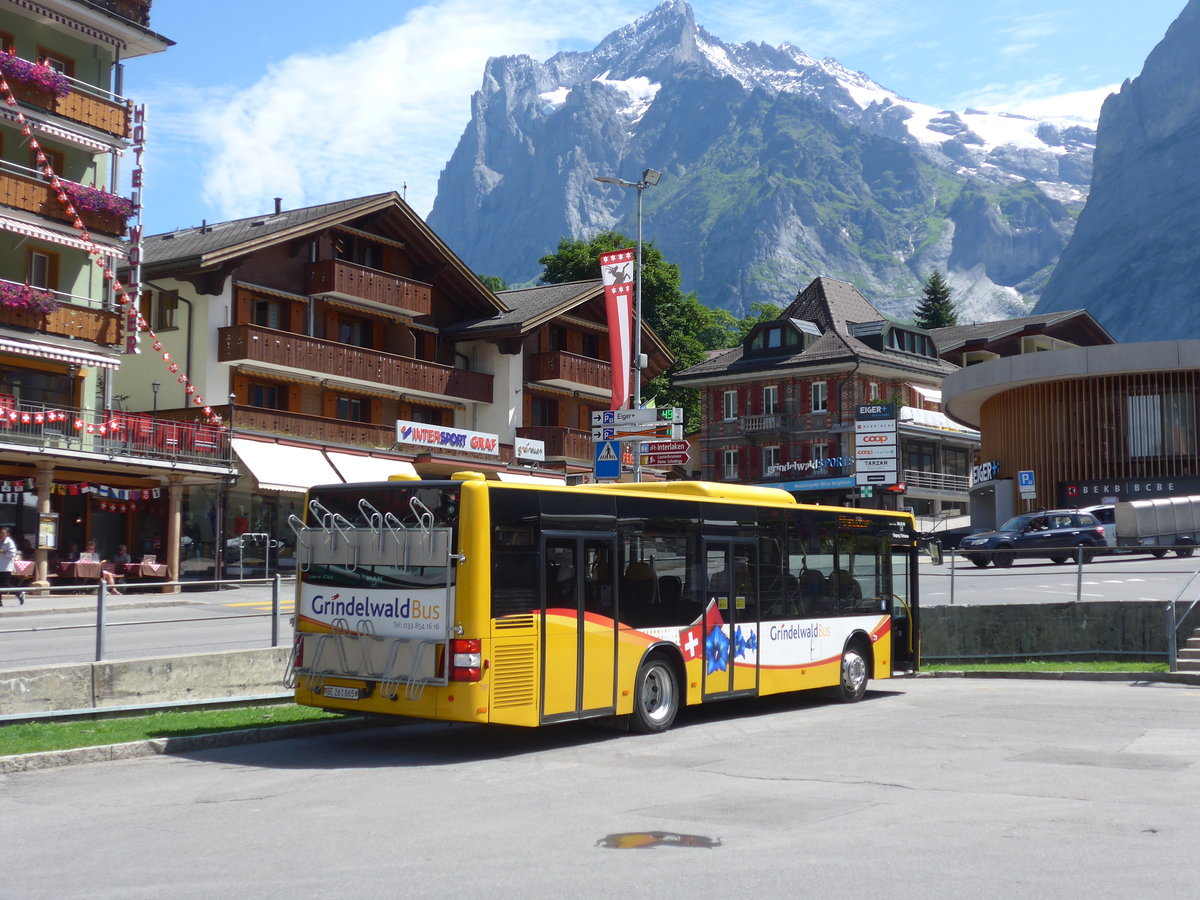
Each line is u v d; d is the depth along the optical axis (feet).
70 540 122.72
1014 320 274.57
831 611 57.47
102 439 116.67
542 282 258.37
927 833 28.04
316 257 153.69
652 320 262.26
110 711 47.32
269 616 60.29
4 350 111.65
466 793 34.14
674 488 50.26
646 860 25.45
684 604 48.83
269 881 23.84
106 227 122.42
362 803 32.60
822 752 41.47
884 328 245.04
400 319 164.66
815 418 241.35
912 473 242.58
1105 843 26.96
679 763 39.47
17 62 113.50
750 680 51.98
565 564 43.55
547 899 22.39
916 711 53.98
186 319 141.59
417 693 40.60
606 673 44.86
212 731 44.29
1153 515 143.02
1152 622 73.87
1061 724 48.16
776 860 25.39
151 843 27.53
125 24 125.90
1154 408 164.25
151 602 56.29
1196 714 51.08
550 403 188.03
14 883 23.80
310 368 147.54
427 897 22.57
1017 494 173.88
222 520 130.41
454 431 161.07
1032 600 96.43
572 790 34.47
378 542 42.01
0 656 49.44
